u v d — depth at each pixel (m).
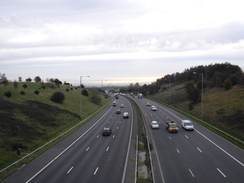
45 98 64.06
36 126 40.44
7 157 27.17
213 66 101.69
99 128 47.31
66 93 83.75
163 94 120.88
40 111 49.44
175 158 27.42
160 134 41.09
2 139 31.19
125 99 128.62
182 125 46.59
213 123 46.91
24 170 24.14
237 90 64.94
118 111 69.81
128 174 22.81
